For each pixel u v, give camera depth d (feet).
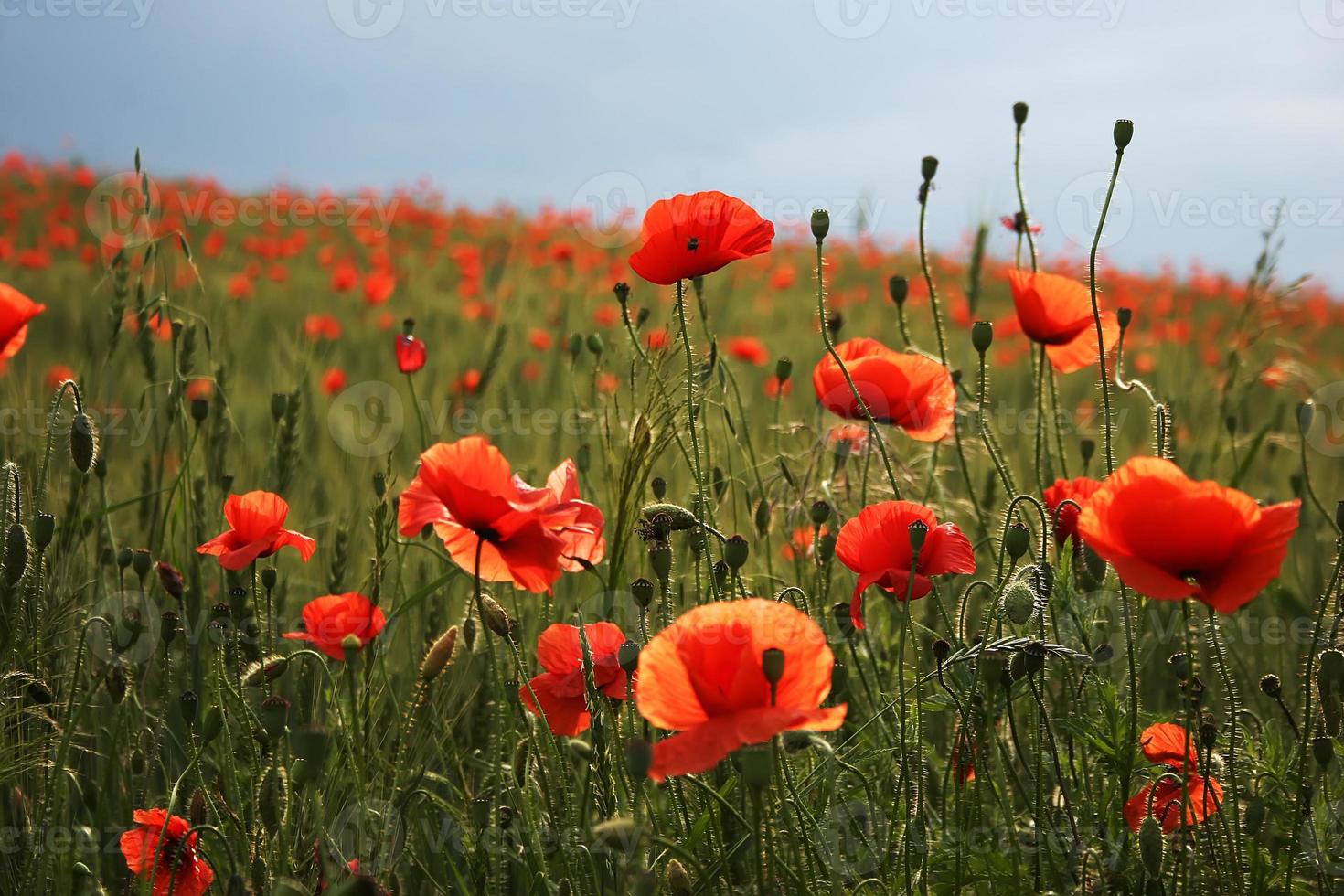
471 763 4.22
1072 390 11.07
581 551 3.78
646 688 3.23
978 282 5.37
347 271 13.12
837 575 4.67
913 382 4.20
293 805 3.86
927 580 3.72
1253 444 5.23
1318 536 5.48
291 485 5.05
